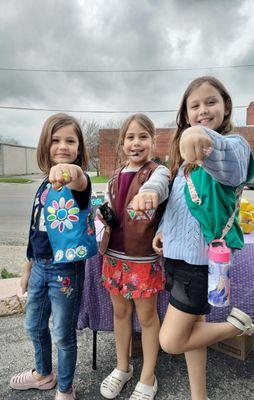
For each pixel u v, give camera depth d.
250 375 1.94
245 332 1.47
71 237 1.55
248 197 10.25
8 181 20.36
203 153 1.03
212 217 1.32
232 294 1.76
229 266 1.30
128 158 1.76
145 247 1.62
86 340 2.34
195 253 1.36
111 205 1.71
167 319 1.46
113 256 1.70
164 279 1.71
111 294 1.77
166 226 1.47
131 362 2.05
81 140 1.69
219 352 2.14
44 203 1.64
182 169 1.48
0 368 2.03
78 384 1.88
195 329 1.46
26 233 6.00
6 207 9.40
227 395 1.78
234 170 1.15
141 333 1.88
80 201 1.55
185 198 1.41
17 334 2.40
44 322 1.75
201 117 1.39
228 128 1.44
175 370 1.99
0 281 3.12
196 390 1.60
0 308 2.67
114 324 1.83
